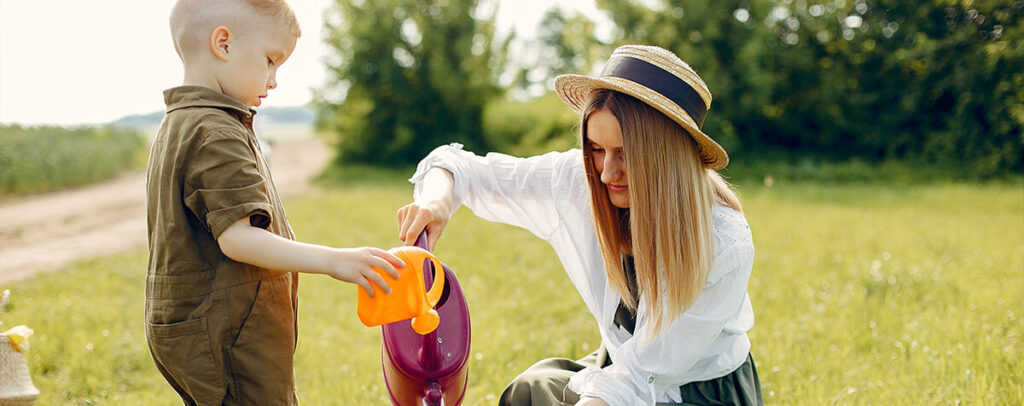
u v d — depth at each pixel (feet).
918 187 59.00
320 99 90.48
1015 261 23.21
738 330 7.38
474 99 90.22
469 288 20.22
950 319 15.19
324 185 65.41
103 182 65.62
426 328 5.91
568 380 7.40
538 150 89.71
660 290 6.72
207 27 6.51
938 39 75.97
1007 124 67.62
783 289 19.35
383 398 11.28
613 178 6.62
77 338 15.08
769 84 79.51
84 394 12.21
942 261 23.20
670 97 6.41
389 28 88.12
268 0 6.74
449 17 89.45
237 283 6.47
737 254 6.89
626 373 6.85
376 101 90.12
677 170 6.46
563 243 8.18
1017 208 42.19
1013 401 10.38
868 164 76.64
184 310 6.39
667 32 81.00
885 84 79.71
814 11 83.56
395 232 32.24
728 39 81.15
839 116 80.94
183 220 6.32
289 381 6.86
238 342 6.50
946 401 10.50
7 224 39.01
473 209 8.48
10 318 16.88
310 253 5.90
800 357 12.93
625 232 7.22
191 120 6.31
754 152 82.74
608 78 6.61
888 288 19.19
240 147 6.30
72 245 32.40
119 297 19.62
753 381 7.91
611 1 83.46
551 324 16.69
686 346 6.85
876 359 12.94
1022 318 15.61
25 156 56.65
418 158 90.99
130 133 86.79
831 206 43.27
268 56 6.80
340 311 17.89
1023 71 67.97
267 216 6.20
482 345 14.21
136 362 13.83
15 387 6.12
